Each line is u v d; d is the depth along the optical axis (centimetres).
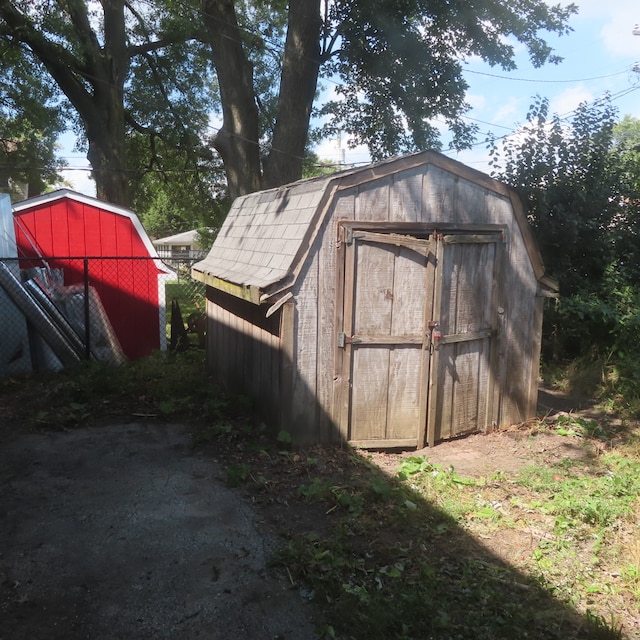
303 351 508
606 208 868
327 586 311
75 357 800
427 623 280
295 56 1273
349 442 533
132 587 311
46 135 2003
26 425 573
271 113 2033
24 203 948
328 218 504
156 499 417
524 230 589
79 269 981
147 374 774
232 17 1330
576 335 866
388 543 362
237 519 390
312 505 412
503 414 611
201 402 638
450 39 1591
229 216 807
